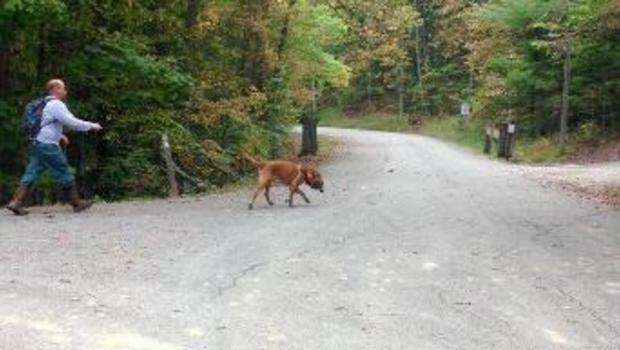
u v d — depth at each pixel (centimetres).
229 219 1135
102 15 1783
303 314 631
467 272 798
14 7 1412
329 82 3303
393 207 1306
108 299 657
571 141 3262
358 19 5078
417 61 6369
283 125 2755
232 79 2258
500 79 3822
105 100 1766
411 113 6247
